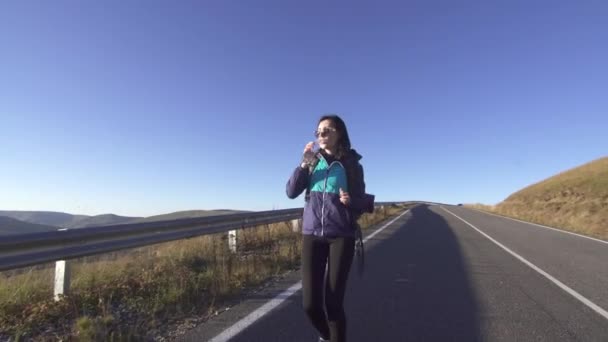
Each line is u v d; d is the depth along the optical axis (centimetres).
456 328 518
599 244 1470
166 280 677
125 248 699
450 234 1669
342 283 358
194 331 487
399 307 604
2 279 679
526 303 644
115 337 452
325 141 372
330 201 359
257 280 743
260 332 484
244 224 1099
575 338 493
